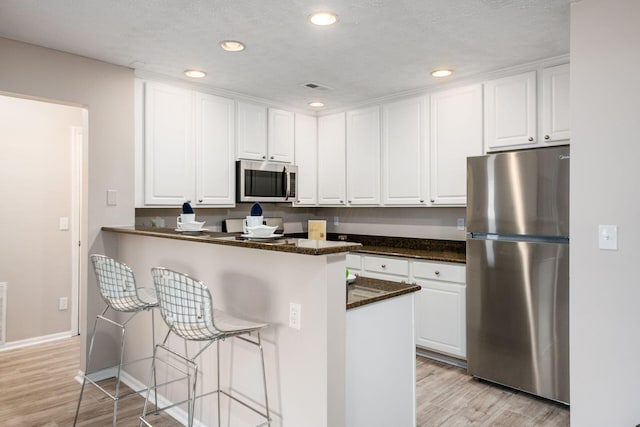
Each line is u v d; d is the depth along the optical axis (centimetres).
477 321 304
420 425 245
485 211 296
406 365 217
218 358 213
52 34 261
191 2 220
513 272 283
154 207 340
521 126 314
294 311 183
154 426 243
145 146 333
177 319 184
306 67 321
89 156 302
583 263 213
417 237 423
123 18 239
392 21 241
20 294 376
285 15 234
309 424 177
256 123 409
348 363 185
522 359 280
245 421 209
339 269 174
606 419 207
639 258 197
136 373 296
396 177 395
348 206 439
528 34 258
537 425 245
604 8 206
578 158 215
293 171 437
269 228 206
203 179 368
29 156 380
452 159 355
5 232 368
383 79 350
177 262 257
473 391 291
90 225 303
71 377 313
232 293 217
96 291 307
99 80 306
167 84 346
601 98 207
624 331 201
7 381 305
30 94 276
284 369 188
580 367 215
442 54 293
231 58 302
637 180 197
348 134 436
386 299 204
